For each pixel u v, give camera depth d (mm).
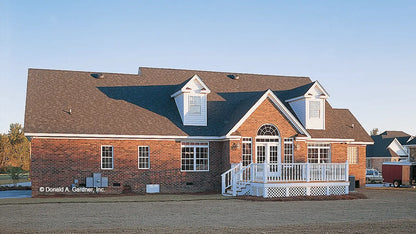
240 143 28891
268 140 29672
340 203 23109
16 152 66500
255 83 35938
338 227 14914
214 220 16250
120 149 27812
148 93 31953
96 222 15516
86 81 31344
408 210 20109
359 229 14586
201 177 29578
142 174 28203
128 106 30094
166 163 28797
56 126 26484
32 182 25828
